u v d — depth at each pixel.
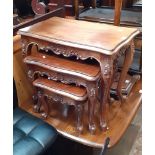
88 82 1.11
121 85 1.41
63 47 1.12
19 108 1.31
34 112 1.41
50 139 1.14
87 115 1.36
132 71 1.72
